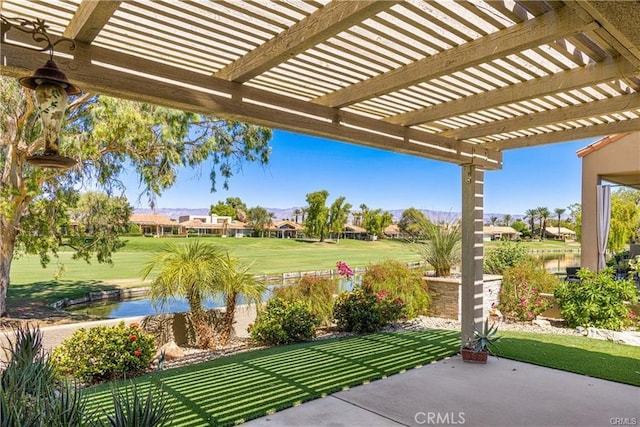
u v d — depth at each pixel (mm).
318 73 3305
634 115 4270
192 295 6012
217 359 5078
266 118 3318
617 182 11336
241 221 53188
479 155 5309
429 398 3650
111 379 4445
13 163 7113
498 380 4137
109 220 9117
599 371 4410
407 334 6492
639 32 1779
